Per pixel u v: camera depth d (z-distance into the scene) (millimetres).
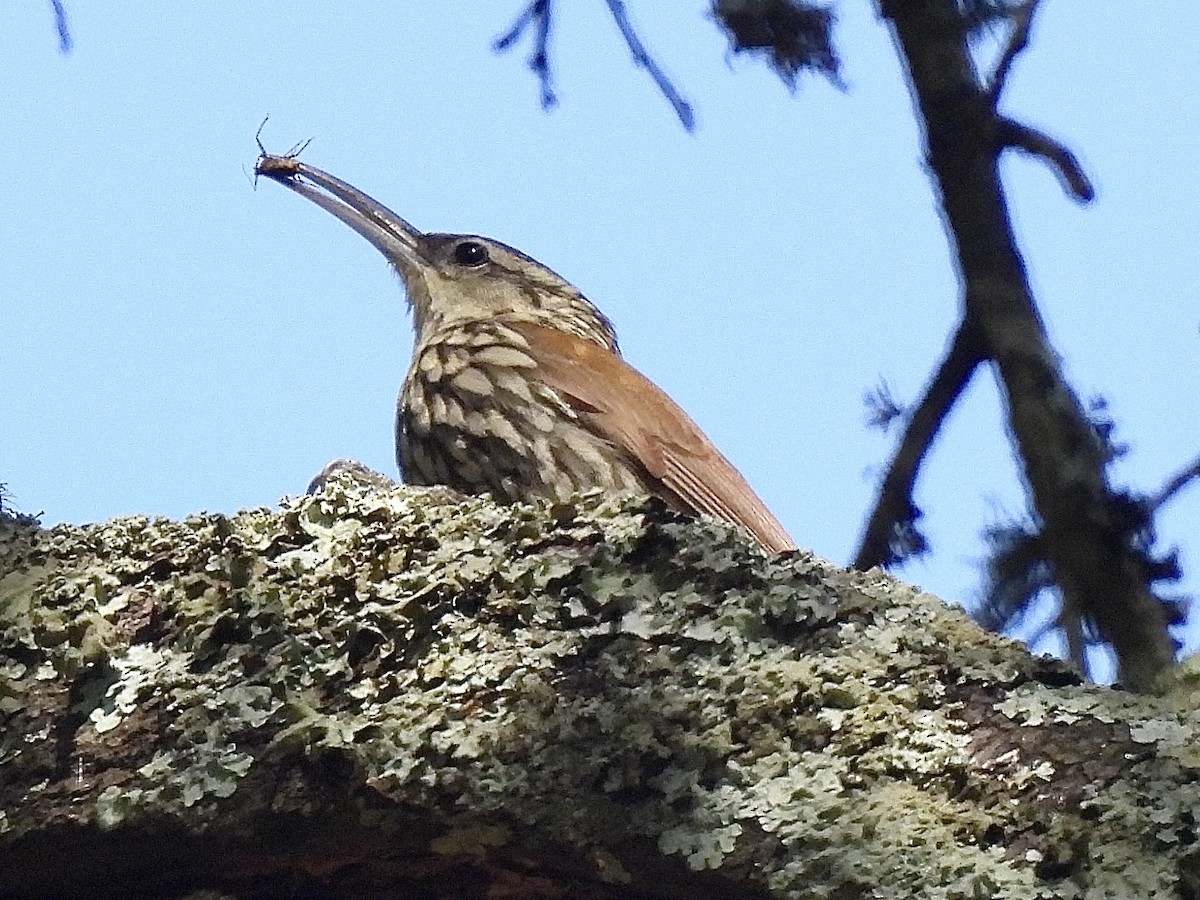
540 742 4961
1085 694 5035
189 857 5109
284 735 5012
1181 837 4586
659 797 4879
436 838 4965
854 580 5516
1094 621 8359
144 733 5145
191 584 5461
